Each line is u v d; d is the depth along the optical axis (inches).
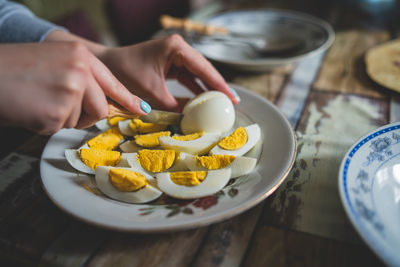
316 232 9.0
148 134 12.8
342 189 8.5
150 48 13.6
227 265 8.5
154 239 9.2
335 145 11.8
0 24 14.9
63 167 11.0
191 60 13.3
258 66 15.3
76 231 9.4
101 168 10.6
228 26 20.0
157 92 13.7
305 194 10.1
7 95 8.9
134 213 9.4
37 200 10.3
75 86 9.2
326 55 17.7
